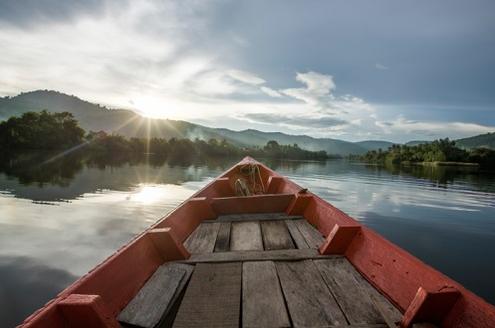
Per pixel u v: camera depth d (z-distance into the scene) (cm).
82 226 1404
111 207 1827
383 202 2316
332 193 2766
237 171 932
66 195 2239
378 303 229
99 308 173
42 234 1278
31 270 927
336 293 245
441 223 1697
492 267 1095
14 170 3903
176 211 399
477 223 1700
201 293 245
